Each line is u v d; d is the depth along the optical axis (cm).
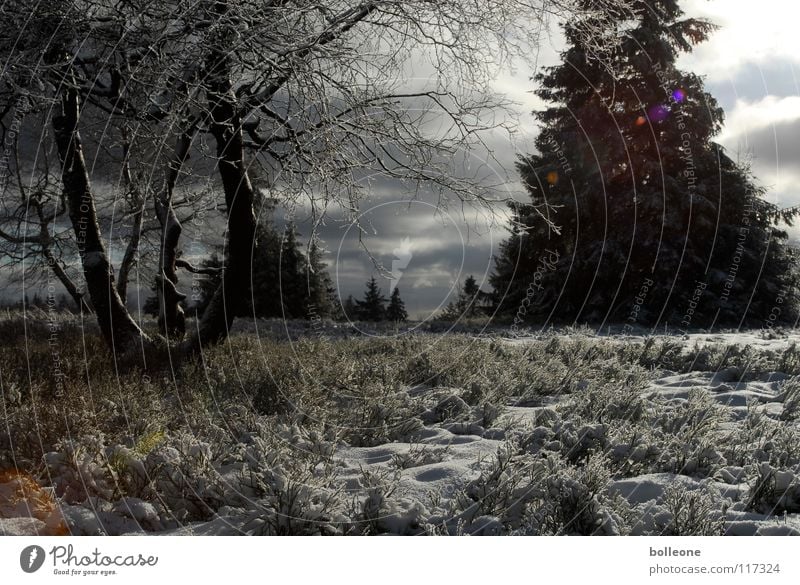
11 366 771
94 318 1553
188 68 663
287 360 858
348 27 745
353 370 795
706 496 368
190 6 634
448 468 440
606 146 2405
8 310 1602
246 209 873
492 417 612
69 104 793
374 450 513
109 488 390
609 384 698
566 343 1204
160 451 416
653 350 1063
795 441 479
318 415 585
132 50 683
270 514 342
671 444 488
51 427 473
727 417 586
